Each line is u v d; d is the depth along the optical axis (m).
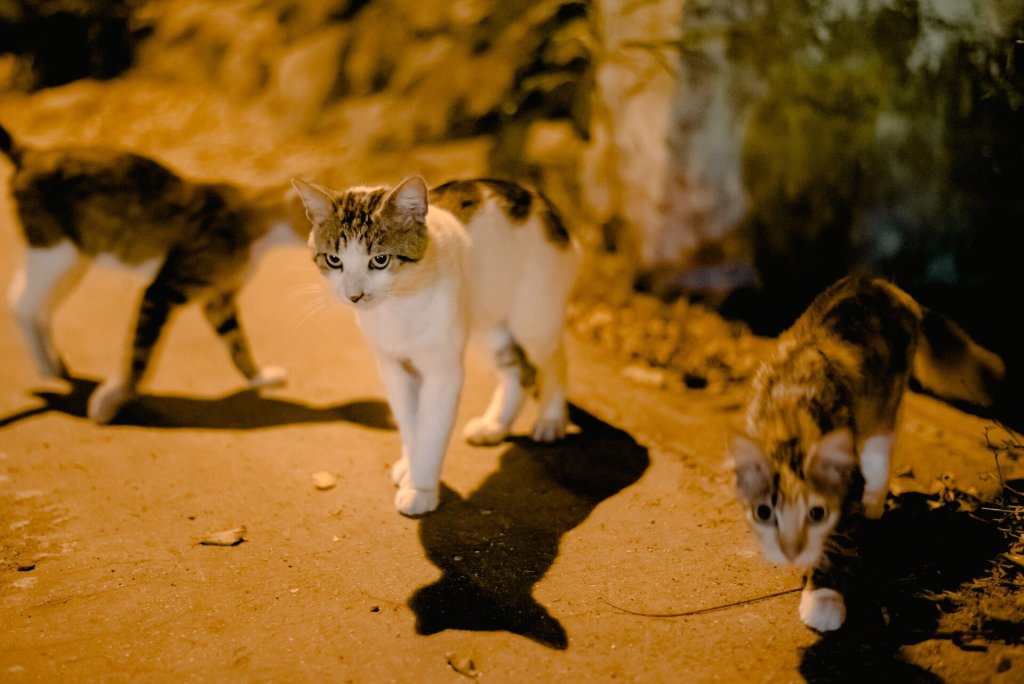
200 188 1.66
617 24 1.89
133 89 2.97
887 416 1.37
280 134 2.67
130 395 1.64
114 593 1.37
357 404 1.70
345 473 1.56
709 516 1.47
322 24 2.83
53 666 1.28
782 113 1.82
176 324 1.89
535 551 1.43
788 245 1.89
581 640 1.31
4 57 3.08
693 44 1.82
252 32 2.91
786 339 1.39
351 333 1.88
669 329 1.86
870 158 1.82
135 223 1.63
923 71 1.73
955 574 1.36
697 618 1.33
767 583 1.37
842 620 1.30
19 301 1.68
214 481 1.54
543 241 1.53
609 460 1.58
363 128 2.56
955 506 1.44
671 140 1.87
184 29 3.05
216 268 1.65
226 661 1.29
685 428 1.64
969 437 1.60
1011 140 1.72
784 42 1.79
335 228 1.38
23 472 1.54
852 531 1.30
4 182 2.39
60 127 2.77
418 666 1.29
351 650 1.30
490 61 2.51
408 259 1.38
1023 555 1.36
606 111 1.96
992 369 1.51
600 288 1.95
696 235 1.89
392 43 2.70
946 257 1.84
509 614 1.35
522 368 1.60
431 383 1.46
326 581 1.39
